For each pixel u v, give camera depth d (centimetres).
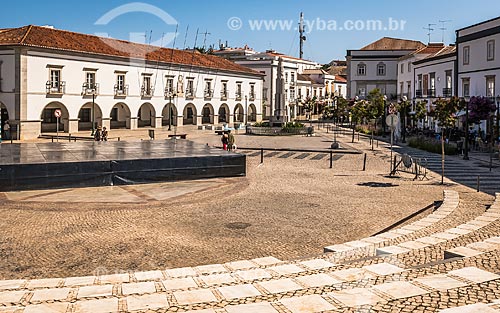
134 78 5034
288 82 8019
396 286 630
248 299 610
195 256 966
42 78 4128
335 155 2881
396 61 6925
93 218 1272
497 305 552
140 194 1623
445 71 4631
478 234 970
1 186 1633
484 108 3281
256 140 4062
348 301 584
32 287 707
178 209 1393
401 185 1828
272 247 1035
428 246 884
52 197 1552
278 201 1519
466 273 672
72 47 4372
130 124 5044
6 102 4034
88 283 729
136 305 593
